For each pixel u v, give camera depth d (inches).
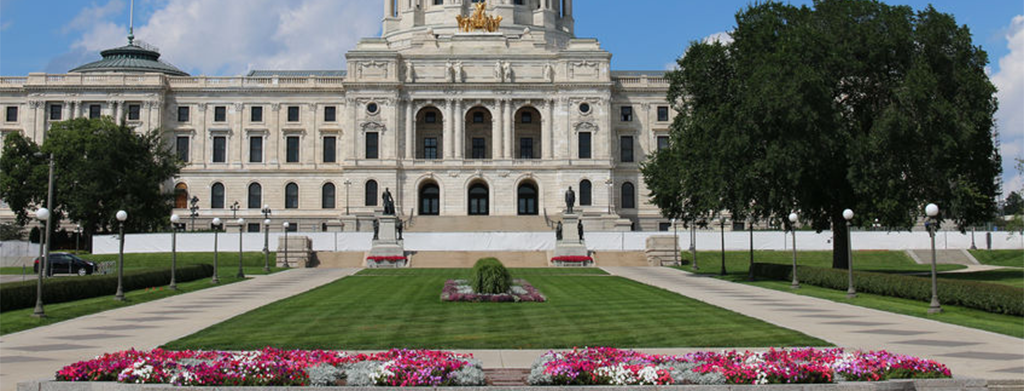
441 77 4788.4
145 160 4094.5
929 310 1501.0
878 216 2319.1
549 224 4308.6
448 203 4729.3
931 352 1003.3
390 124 4707.2
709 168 2477.9
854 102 2502.5
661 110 4923.7
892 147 2290.8
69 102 4778.5
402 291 1984.5
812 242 3838.6
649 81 4933.6
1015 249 3720.5
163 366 781.3
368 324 1290.6
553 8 5693.9
